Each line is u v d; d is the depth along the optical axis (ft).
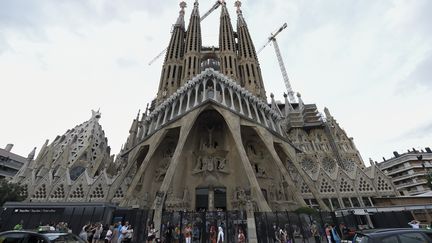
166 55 222.69
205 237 72.13
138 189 136.05
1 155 279.90
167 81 200.54
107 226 68.18
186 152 136.98
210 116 142.20
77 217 78.59
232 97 135.54
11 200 139.23
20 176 185.26
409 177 266.57
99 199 156.46
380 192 170.50
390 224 85.71
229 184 124.88
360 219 87.04
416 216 98.17
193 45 218.59
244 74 212.23
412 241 26.35
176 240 75.05
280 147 148.77
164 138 143.13
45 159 208.23
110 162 240.53
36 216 78.59
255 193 102.32
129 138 223.92
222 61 214.28
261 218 75.25
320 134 273.54
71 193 159.12
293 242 69.46
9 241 32.68
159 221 83.20
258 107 149.79
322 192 177.06
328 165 235.40
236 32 268.62
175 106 141.18
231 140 139.74
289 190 137.80
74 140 234.58
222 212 79.97
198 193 123.34
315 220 81.00
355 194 170.91
